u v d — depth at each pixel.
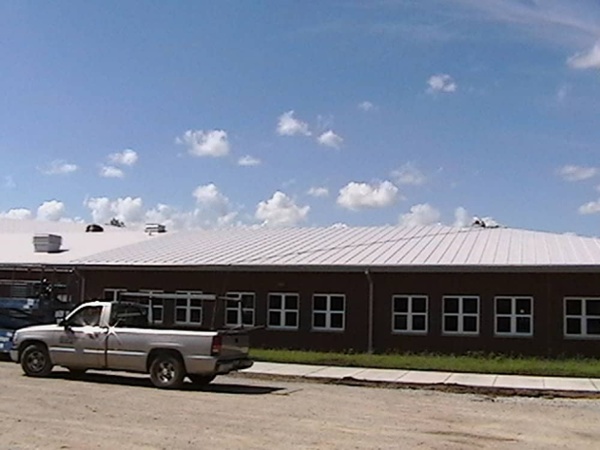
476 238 33.22
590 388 20.16
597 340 26.88
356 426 13.70
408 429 13.52
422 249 31.02
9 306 26.50
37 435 12.14
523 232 34.88
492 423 14.46
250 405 16.14
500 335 27.77
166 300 31.89
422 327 28.72
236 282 31.11
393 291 29.05
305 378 21.94
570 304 27.30
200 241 37.25
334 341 29.62
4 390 17.59
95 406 15.41
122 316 20.19
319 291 30.00
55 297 30.52
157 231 45.50
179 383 18.80
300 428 13.34
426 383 20.91
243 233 38.91
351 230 37.31
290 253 32.06
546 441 12.70
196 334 18.88
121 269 32.38
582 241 31.58
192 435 12.44
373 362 25.31
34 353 20.55
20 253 38.03
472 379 21.95
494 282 28.00
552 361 26.06
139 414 14.50
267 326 30.53
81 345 19.92
